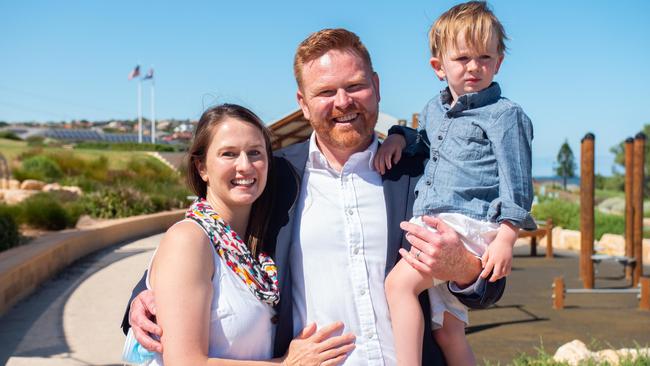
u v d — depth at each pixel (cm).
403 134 324
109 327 835
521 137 300
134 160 3769
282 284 287
